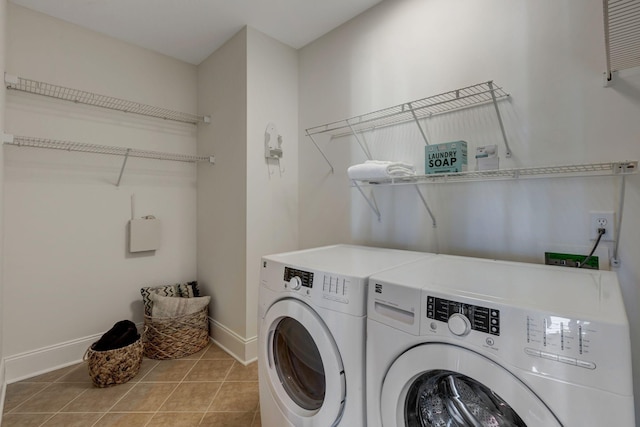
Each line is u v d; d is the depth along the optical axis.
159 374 1.97
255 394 1.76
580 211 1.23
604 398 0.60
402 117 1.80
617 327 0.60
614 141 1.15
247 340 2.15
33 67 1.96
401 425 0.90
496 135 1.43
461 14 1.54
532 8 1.32
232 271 2.29
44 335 2.02
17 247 1.92
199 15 2.04
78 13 2.01
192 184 2.74
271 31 2.22
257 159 2.21
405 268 1.16
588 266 1.20
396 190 1.83
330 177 2.22
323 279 1.12
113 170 2.31
